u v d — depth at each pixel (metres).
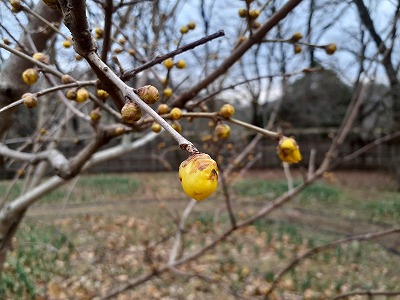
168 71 1.42
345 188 12.76
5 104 1.47
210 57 2.43
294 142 1.09
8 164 2.84
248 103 9.81
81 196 10.41
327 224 8.12
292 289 4.74
